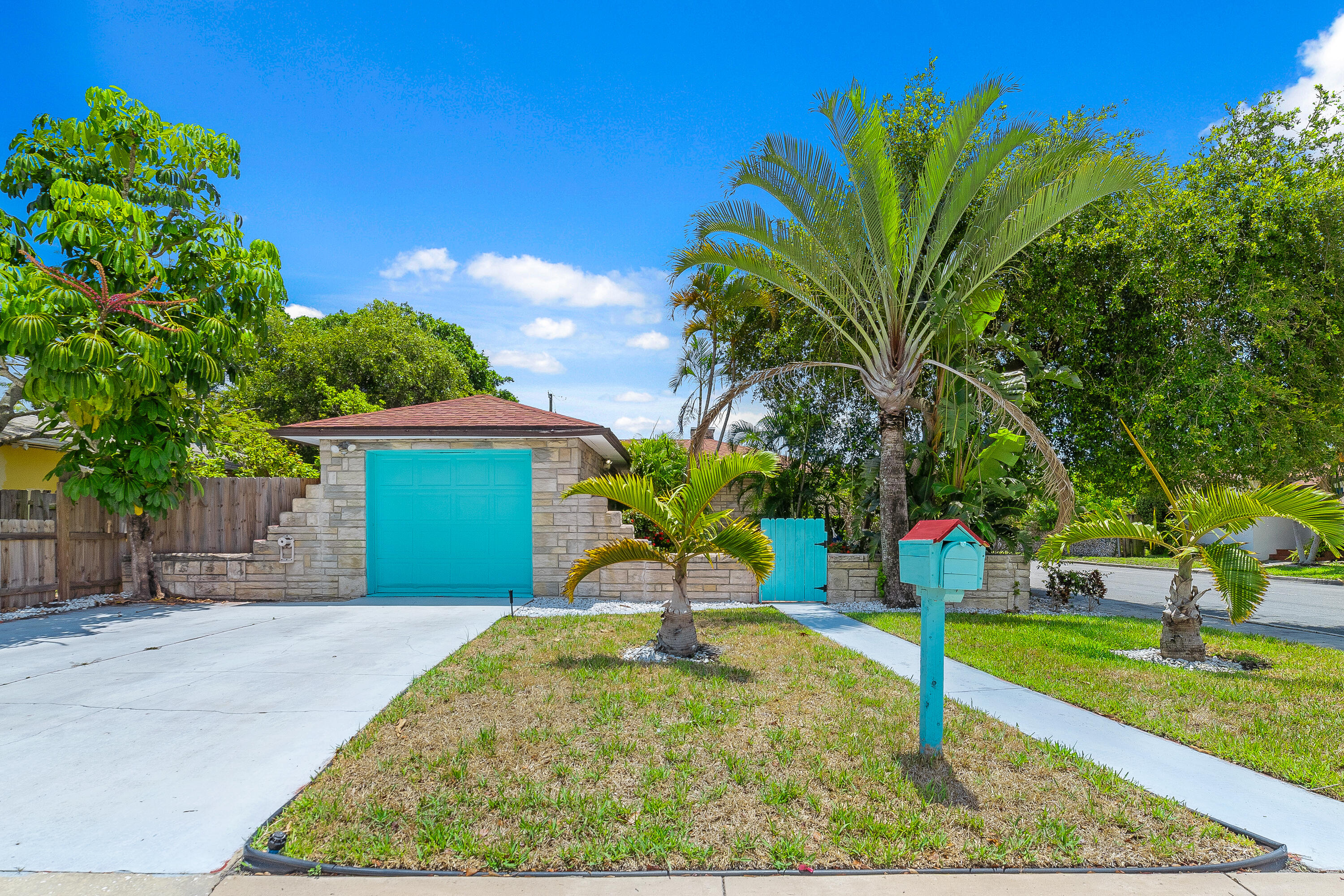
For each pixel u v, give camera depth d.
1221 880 3.16
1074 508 10.23
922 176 11.43
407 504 12.52
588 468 14.03
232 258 10.46
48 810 3.71
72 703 5.61
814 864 3.25
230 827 3.53
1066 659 7.54
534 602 11.59
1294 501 7.02
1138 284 12.78
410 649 7.76
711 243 11.64
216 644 8.04
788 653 7.64
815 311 13.95
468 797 3.84
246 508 12.41
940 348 13.26
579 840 3.43
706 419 11.77
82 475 10.43
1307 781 4.22
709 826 3.60
